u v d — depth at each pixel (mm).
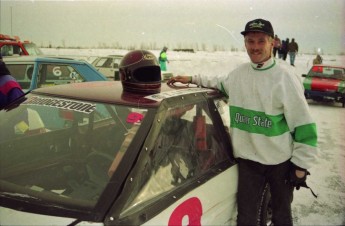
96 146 2328
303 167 2297
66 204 1627
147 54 2254
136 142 1801
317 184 4191
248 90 2369
